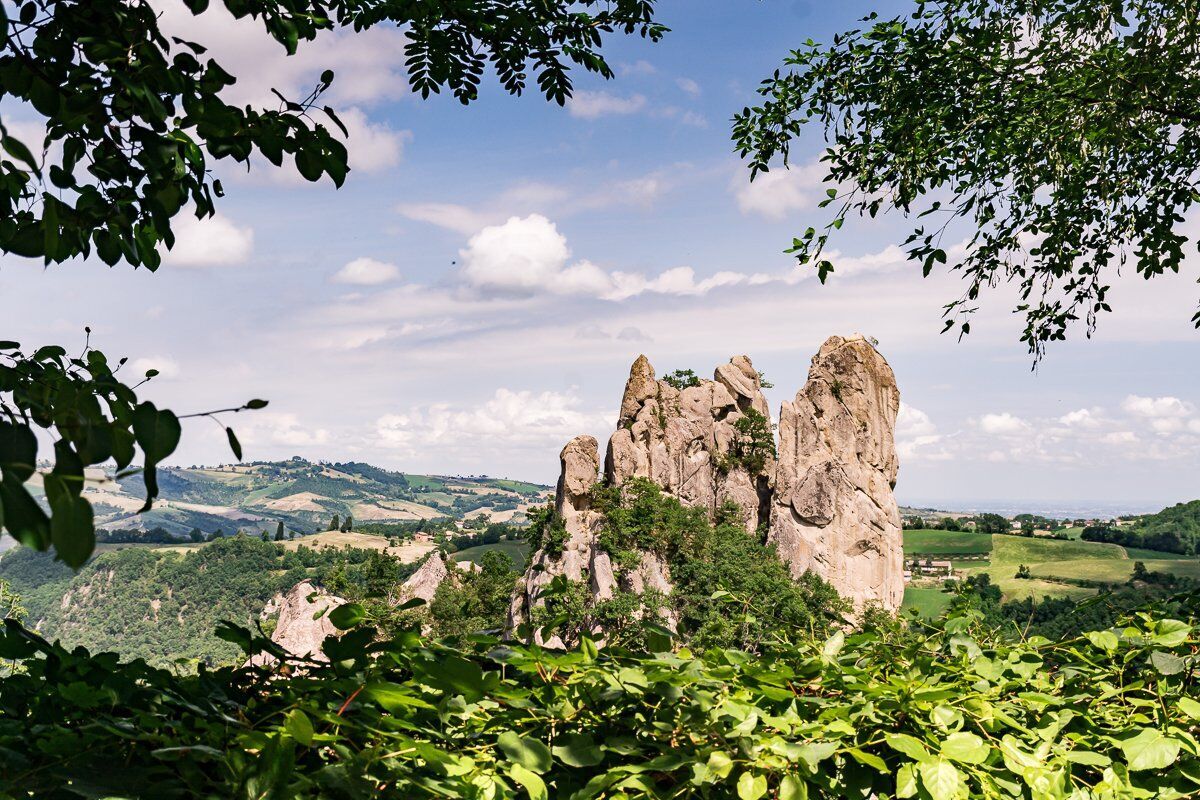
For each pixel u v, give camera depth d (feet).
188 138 12.07
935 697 8.94
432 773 7.49
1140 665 10.93
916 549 633.61
